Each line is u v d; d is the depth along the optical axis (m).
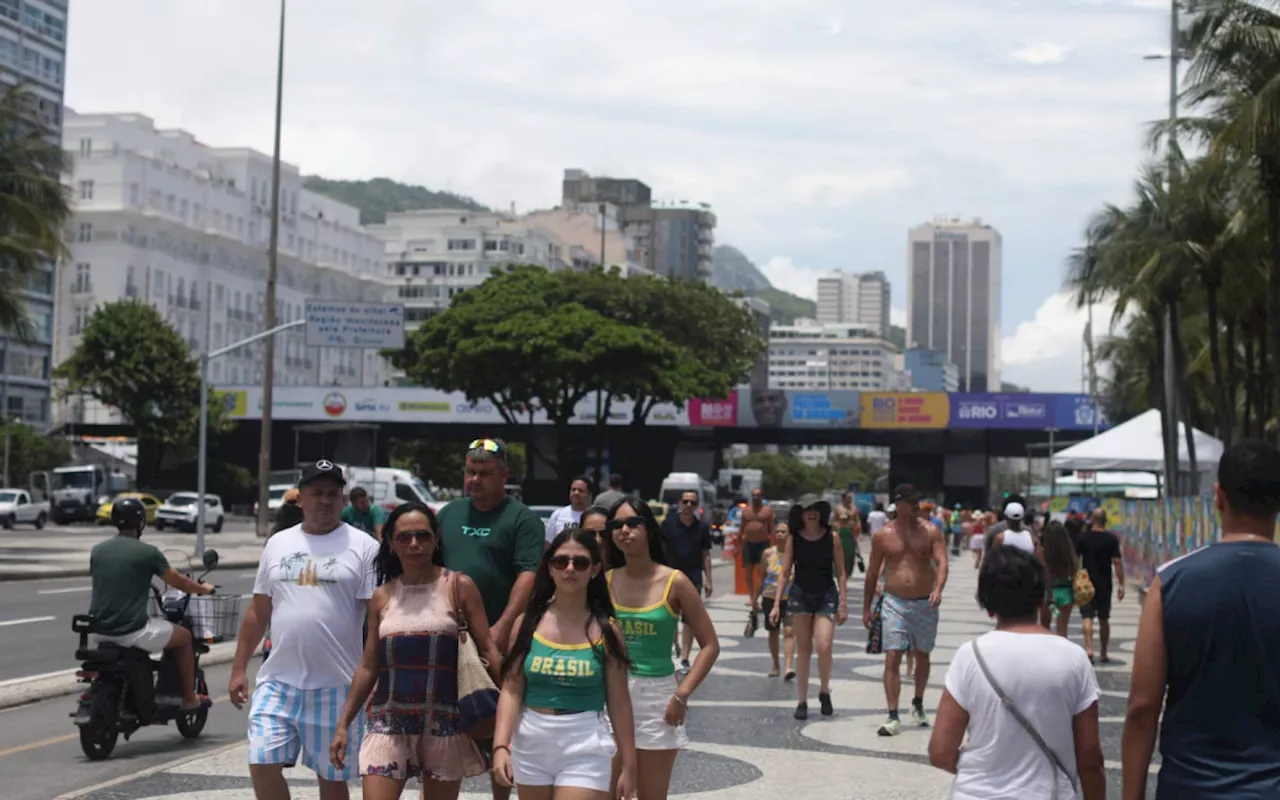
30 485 74.94
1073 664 5.23
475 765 6.84
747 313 75.75
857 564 47.44
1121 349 67.06
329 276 140.00
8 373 87.75
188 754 11.24
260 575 7.23
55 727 12.51
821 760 10.97
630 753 6.41
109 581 11.10
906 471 93.38
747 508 21.48
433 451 104.88
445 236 164.12
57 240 38.75
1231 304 38.88
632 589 7.62
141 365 76.25
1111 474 64.06
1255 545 4.86
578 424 80.75
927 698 14.73
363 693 6.89
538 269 65.62
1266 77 25.31
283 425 87.12
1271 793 4.62
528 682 6.39
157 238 112.50
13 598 26.50
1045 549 17.91
